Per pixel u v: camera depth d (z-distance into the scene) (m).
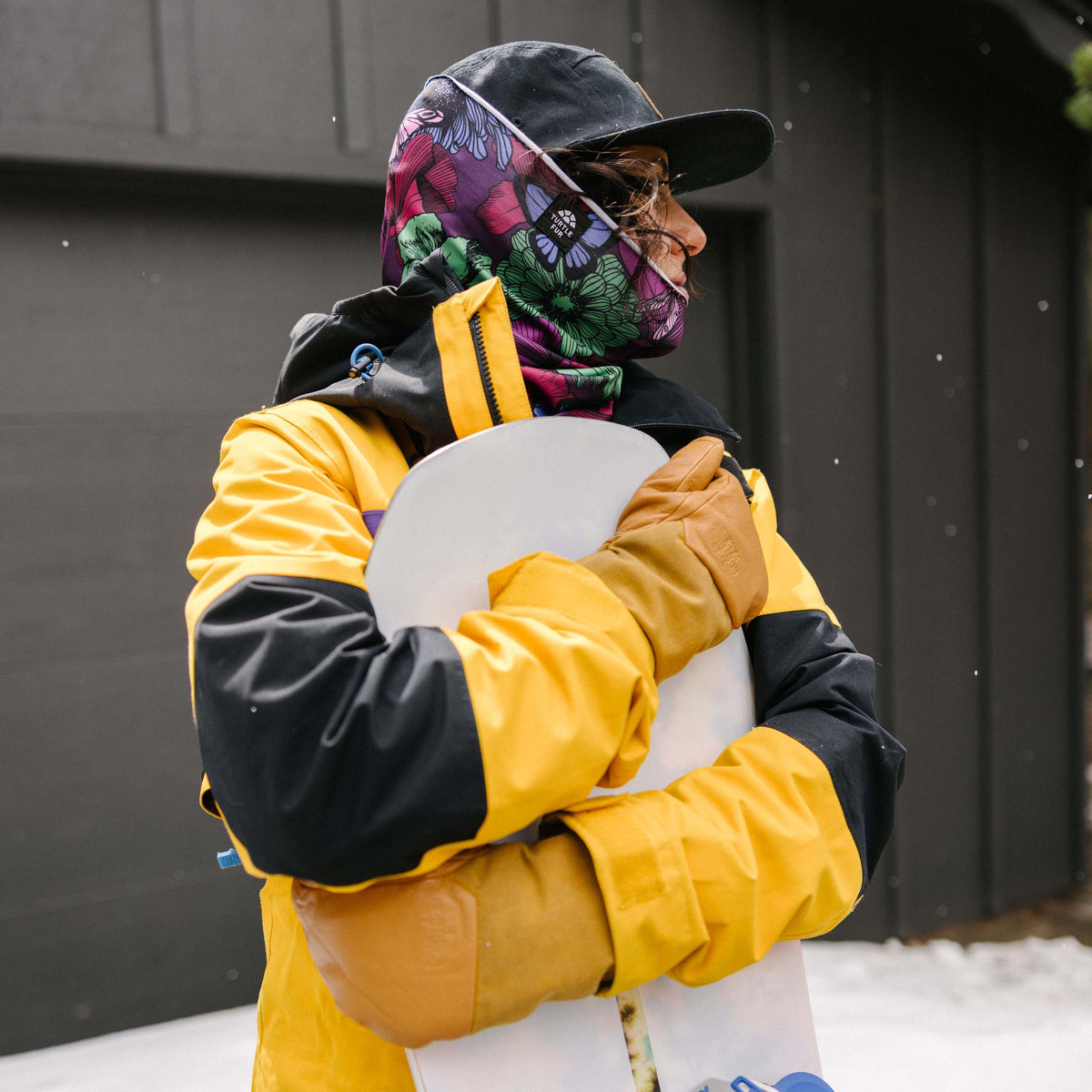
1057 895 4.20
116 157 2.50
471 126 0.95
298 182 2.73
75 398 2.61
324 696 0.65
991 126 3.86
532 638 0.70
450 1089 0.71
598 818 0.73
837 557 3.62
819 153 3.50
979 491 3.92
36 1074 2.40
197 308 2.75
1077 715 4.21
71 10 2.46
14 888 2.54
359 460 0.82
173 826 2.72
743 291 3.51
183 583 2.75
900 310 3.69
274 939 0.87
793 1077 0.83
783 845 0.78
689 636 0.76
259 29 2.67
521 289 0.97
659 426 0.97
